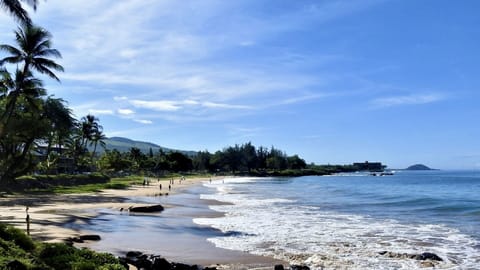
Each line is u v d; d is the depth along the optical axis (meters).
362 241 20.70
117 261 11.73
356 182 113.62
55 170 78.81
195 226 25.28
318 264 15.73
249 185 94.62
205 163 195.12
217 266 15.05
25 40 39.56
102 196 47.66
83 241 18.78
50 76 41.19
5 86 43.31
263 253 17.62
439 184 95.50
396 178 152.00
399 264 15.86
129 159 143.38
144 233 22.00
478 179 131.00
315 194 59.91
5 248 10.75
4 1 22.48
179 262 15.65
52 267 10.57
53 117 61.31
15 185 48.50
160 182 96.62
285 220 28.67
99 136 102.56
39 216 25.86
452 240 21.11
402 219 29.66
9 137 40.06
